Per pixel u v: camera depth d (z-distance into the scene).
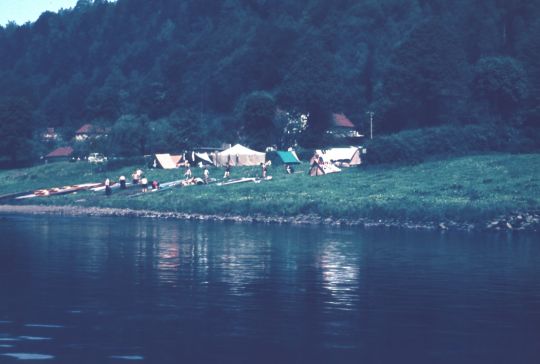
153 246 57.78
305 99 182.00
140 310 31.25
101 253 52.44
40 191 127.25
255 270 43.97
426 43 152.12
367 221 86.12
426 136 126.31
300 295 35.31
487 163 114.25
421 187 102.19
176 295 34.88
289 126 178.50
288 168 128.50
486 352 25.19
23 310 31.06
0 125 194.75
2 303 32.56
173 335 26.81
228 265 46.16
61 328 27.77
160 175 137.88
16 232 71.12
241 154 143.88
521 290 37.56
